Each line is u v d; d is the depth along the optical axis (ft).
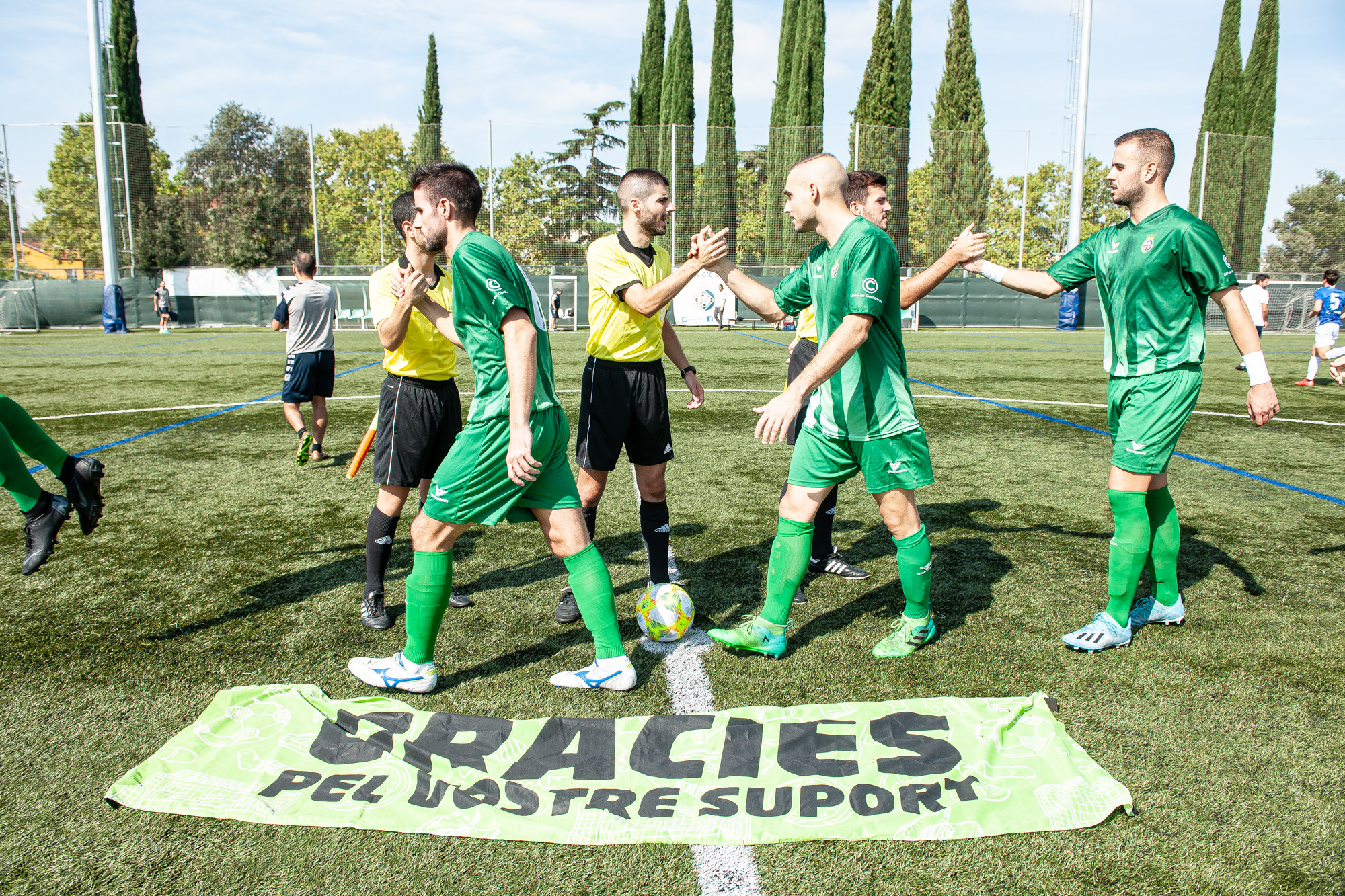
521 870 5.83
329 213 157.58
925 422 26.09
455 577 12.14
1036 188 163.22
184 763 6.98
